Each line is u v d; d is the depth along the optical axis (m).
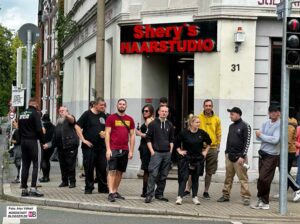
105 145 13.13
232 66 15.40
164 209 11.29
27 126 12.60
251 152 15.55
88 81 23.95
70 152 14.27
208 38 15.50
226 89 15.41
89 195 12.91
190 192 13.18
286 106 11.00
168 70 17.47
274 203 12.49
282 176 11.11
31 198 12.34
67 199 12.24
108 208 11.40
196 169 11.98
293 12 15.58
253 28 15.48
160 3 16.28
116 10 17.42
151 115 12.73
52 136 15.60
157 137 12.06
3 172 18.89
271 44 15.91
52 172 18.98
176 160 12.29
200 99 15.68
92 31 21.77
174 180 15.78
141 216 10.92
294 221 10.77
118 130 12.08
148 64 16.88
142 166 12.58
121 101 12.12
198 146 11.93
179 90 17.61
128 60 16.78
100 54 14.93
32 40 14.15
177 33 15.91
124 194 13.20
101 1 14.92
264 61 15.80
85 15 22.50
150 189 11.99
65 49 30.89
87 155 13.01
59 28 28.30
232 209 11.62
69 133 14.24
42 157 15.73
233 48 15.43
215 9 15.38
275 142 11.38
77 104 25.70
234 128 12.16
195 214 11.02
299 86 16.03
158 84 17.17
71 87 27.97
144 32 16.38
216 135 12.92
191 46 15.73
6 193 13.21
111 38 18.27
